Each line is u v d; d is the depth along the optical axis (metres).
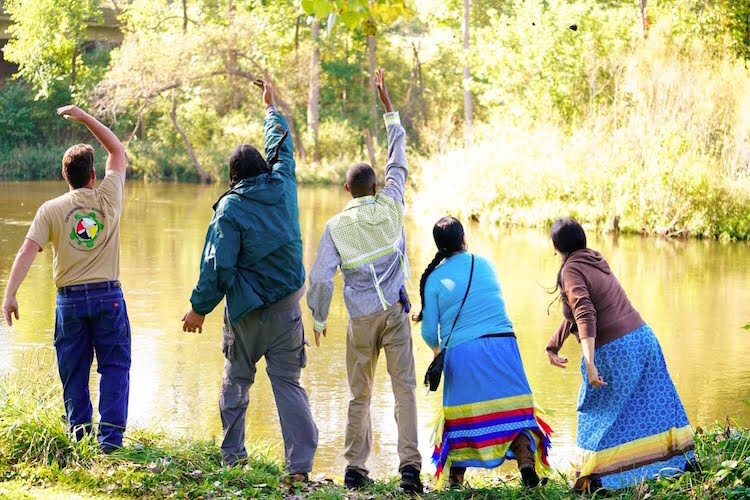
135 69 42.00
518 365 5.45
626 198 24.19
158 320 12.38
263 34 45.78
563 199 26.03
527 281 16.25
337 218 5.64
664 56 27.05
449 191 27.45
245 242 5.55
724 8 28.67
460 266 5.59
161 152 44.16
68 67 49.03
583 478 5.28
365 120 52.56
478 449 5.36
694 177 23.81
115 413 5.92
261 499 5.28
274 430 8.09
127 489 5.36
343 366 10.31
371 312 5.58
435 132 43.62
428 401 9.02
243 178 5.73
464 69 45.12
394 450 7.66
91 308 5.84
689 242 22.50
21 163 41.94
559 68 31.44
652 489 5.02
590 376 5.16
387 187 5.82
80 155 5.86
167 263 17.31
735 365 10.69
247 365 5.85
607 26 31.64
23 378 7.76
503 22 34.44
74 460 5.73
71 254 5.79
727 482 5.11
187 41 42.59
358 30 55.06
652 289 15.66
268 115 6.21
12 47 48.41
